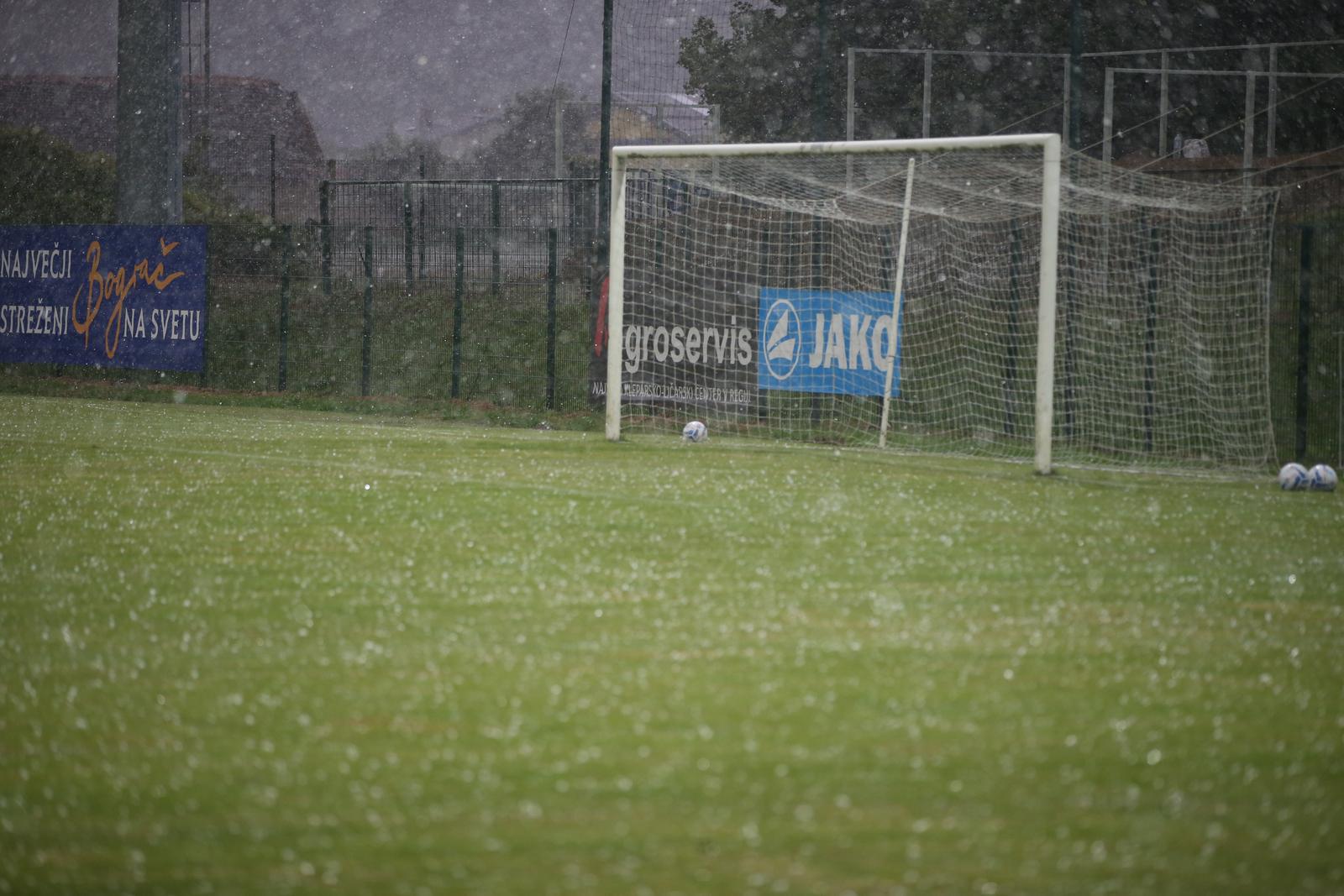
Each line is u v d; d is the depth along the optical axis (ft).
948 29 234.99
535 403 151.12
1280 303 135.54
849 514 78.89
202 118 442.91
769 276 136.87
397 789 34.22
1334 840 31.76
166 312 166.91
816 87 138.10
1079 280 128.88
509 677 44.09
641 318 140.56
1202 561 66.44
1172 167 177.47
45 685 43.11
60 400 161.48
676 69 150.82
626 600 55.36
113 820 32.40
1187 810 33.40
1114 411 123.85
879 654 47.42
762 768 35.83
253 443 116.37
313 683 43.34
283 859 30.19
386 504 80.84
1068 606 55.83
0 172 272.10
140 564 62.39
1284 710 41.83
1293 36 231.50
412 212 194.49
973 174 127.95
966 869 29.84
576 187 177.27
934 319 144.36
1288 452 119.14
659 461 105.50
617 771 35.47
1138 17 233.14
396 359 172.45
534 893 28.53
